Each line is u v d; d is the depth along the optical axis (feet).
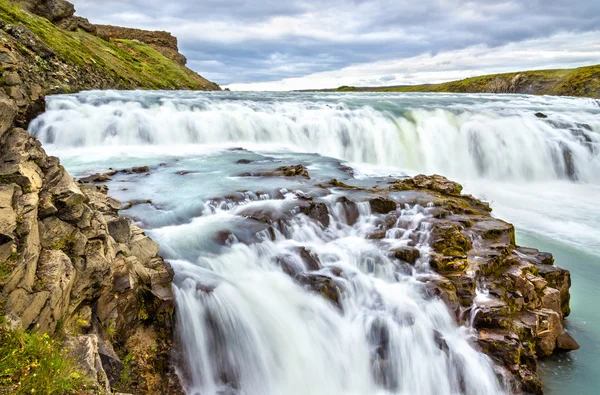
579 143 90.68
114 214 29.32
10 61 57.36
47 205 22.08
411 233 39.32
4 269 16.78
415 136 89.51
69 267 20.20
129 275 25.02
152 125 82.38
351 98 136.77
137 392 22.33
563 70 411.54
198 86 273.95
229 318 27.78
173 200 44.01
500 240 39.11
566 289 36.19
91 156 69.26
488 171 87.86
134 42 293.02
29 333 16.44
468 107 110.52
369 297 32.65
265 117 89.86
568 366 30.48
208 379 26.25
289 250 35.58
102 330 22.25
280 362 27.96
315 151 87.30
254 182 52.08
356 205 43.55
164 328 25.61
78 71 123.44
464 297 32.01
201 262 31.91
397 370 28.86
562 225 58.39
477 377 27.91
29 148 25.50
